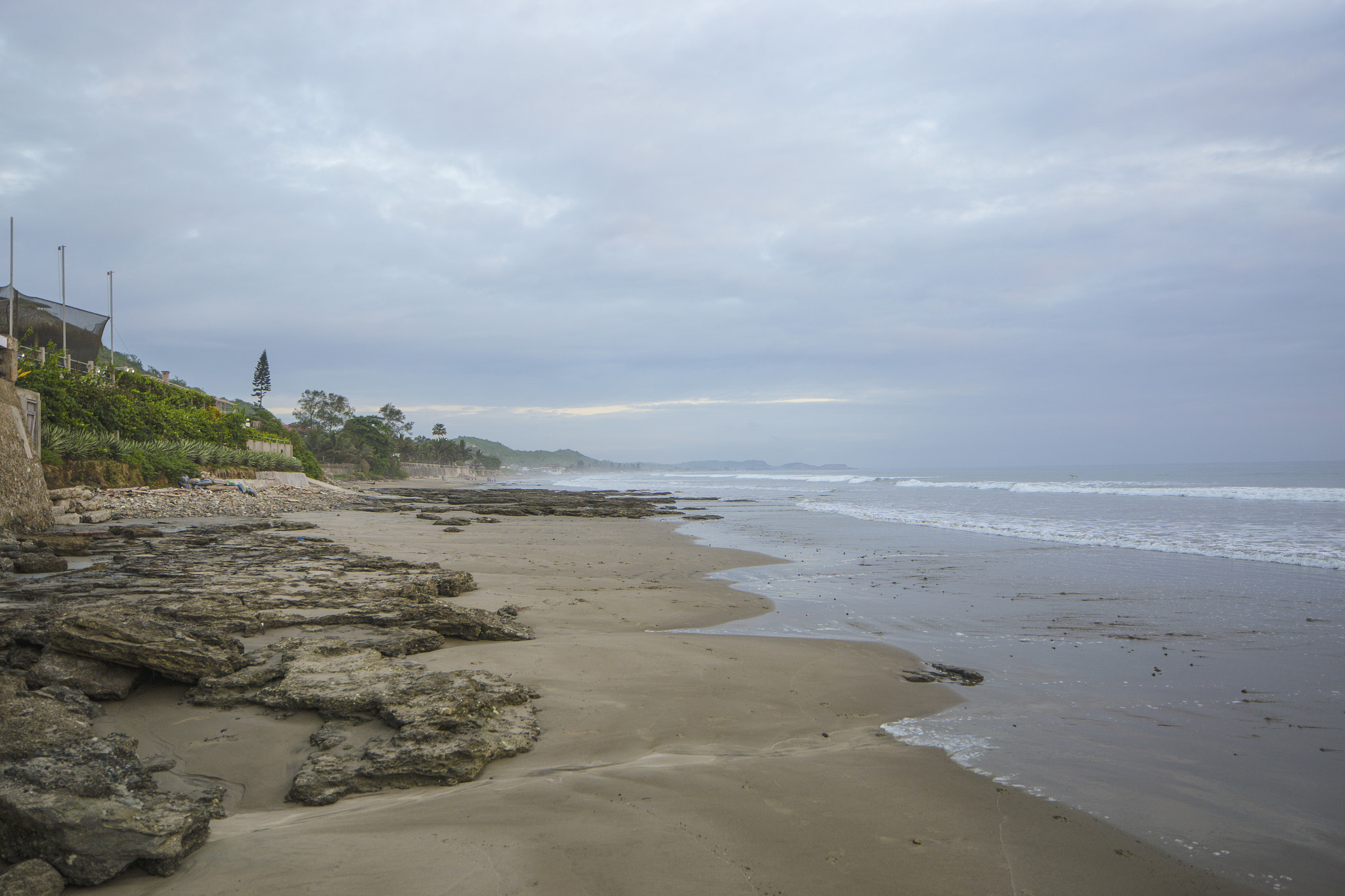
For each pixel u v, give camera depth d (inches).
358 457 4566.9
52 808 137.2
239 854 144.6
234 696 234.7
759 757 210.7
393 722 211.5
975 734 236.2
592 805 173.6
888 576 591.5
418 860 143.9
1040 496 1841.8
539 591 495.8
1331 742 229.5
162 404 1577.3
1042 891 143.6
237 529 815.1
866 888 142.1
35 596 367.9
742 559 713.6
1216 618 414.3
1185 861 157.8
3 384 640.4
